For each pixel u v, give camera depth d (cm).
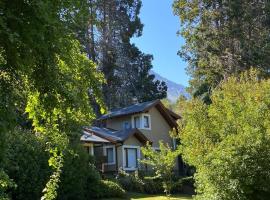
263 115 1383
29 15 517
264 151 1312
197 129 1479
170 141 3862
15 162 1802
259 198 1325
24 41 524
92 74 730
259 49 3994
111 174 3197
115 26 5094
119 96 5075
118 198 2381
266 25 4325
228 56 4128
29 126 2033
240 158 1303
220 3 4181
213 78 4238
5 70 555
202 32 4222
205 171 1327
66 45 577
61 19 576
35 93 620
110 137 3266
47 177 1925
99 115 3950
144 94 5350
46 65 563
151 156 2444
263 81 1767
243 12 4088
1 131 538
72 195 2094
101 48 4947
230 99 1489
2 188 941
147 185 2825
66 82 618
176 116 3925
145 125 3719
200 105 1545
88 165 2306
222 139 1415
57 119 728
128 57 5341
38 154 1919
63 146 789
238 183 1289
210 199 1321
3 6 511
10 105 556
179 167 3656
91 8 646
